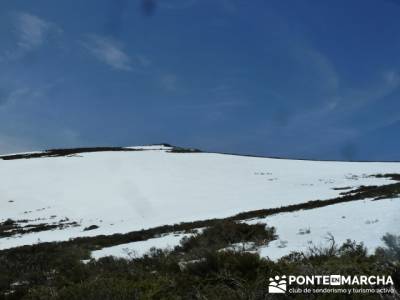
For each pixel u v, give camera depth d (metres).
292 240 14.84
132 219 42.78
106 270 10.76
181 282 7.20
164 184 59.12
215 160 76.88
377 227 14.70
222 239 16.30
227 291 6.09
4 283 11.45
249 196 50.19
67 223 42.75
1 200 52.16
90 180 60.75
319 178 61.19
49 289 8.03
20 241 33.16
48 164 69.25
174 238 21.70
